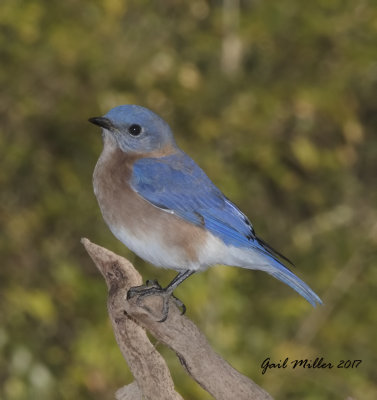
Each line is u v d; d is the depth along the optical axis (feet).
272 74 50.49
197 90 47.47
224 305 44.19
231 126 47.42
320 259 51.19
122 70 46.47
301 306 46.88
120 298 27.58
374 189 53.93
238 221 33.65
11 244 45.27
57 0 47.14
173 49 49.26
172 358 44.45
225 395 26.89
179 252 32.94
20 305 42.55
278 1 48.65
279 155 50.75
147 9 50.08
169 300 27.78
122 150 33.94
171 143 34.65
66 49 45.01
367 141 55.01
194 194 33.30
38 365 43.39
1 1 45.32
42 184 46.93
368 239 49.42
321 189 53.26
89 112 46.29
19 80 45.85
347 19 48.57
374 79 51.72
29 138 46.93
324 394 46.52
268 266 33.47
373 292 50.57
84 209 46.96
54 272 45.37
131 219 32.89
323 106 47.42
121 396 28.48
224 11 49.37
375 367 49.08
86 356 43.55
